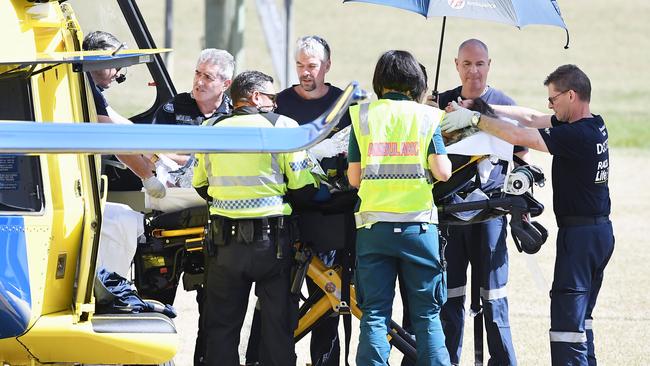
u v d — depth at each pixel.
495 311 20.05
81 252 15.28
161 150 12.79
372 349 17.03
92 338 14.88
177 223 18.47
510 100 21.33
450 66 99.19
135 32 22.78
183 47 101.62
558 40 110.56
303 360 22.45
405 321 19.91
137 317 15.38
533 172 18.53
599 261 19.03
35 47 15.29
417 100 17.66
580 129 18.45
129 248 17.91
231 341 17.73
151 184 18.36
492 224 19.94
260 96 17.62
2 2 14.96
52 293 15.13
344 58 101.88
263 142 12.97
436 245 17.28
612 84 94.31
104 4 22.33
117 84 23.22
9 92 15.26
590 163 18.64
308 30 112.00
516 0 18.61
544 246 36.09
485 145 18.11
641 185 49.44
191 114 20.83
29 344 14.77
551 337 18.98
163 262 18.67
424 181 17.12
